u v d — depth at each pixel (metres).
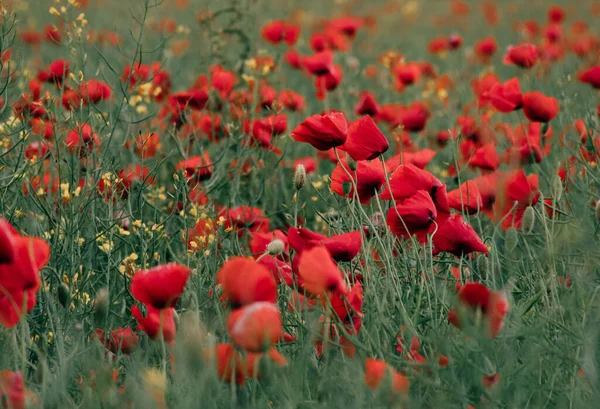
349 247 2.81
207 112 3.60
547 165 3.38
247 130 3.47
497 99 3.25
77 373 2.77
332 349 2.78
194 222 3.16
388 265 2.84
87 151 3.14
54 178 3.20
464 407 2.68
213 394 2.66
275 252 2.87
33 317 2.91
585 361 2.71
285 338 2.82
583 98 3.79
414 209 2.84
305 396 2.73
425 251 2.88
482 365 2.74
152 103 3.68
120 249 3.12
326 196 3.39
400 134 3.55
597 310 2.82
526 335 2.74
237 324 2.64
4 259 2.63
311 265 2.72
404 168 2.87
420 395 2.71
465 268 2.95
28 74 3.42
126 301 3.02
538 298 2.84
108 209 3.13
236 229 3.21
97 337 2.78
